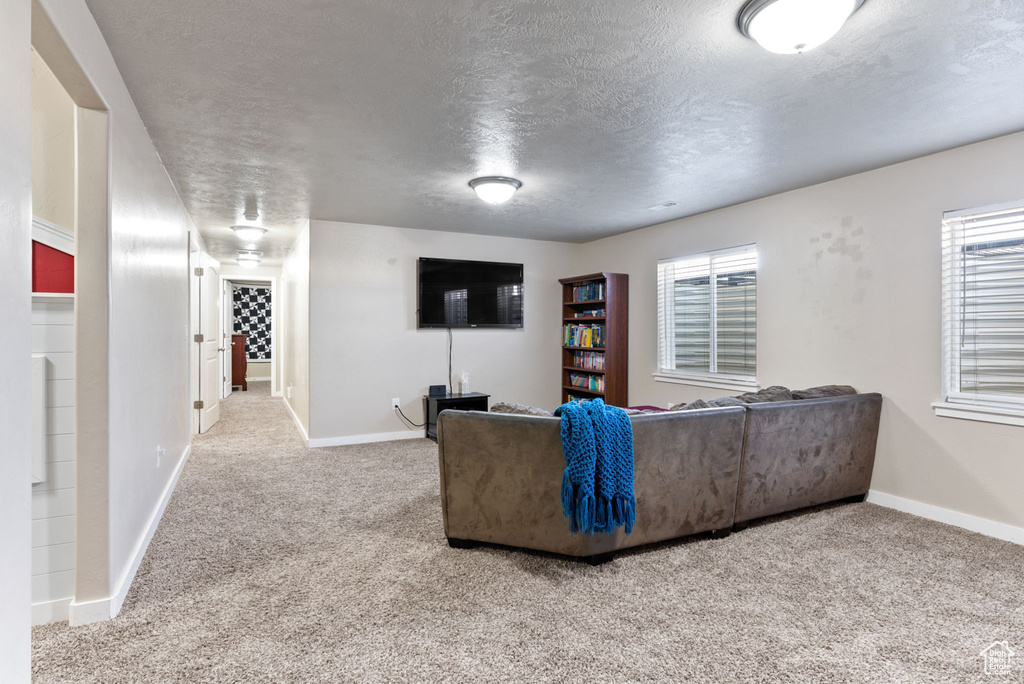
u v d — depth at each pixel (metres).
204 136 2.94
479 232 5.83
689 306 5.04
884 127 2.82
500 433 2.58
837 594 2.28
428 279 5.64
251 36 1.97
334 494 3.69
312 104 2.55
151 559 2.62
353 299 5.36
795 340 4.01
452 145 3.11
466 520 2.71
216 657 1.82
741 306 4.50
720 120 2.74
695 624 2.04
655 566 2.55
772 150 3.18
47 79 2.42
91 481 2.04
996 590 2.32
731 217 4.55
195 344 5.84
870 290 3.54
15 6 1.19
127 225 2.35
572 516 2.41
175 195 3.91
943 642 1.93
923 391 3.28
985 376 3.05
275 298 9.12
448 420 2.66
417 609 2.14
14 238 1.19
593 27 1.90
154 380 3.02
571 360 6.46
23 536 1.23
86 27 1.77
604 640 1.93
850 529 3.04
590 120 2.74
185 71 2.23
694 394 4.91
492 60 2.15
